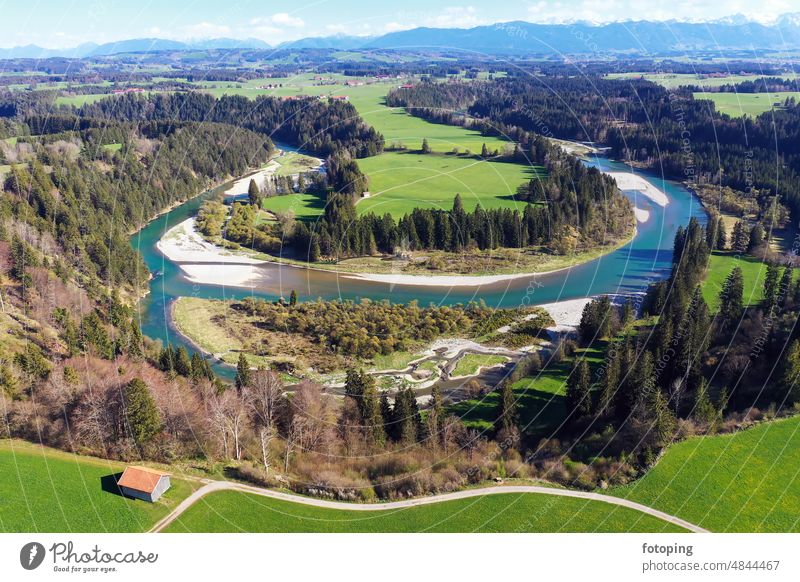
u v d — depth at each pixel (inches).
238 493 2177.7
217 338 3782.0
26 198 4793.3
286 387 3147.1
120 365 2886.3
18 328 3186.5
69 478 2192.4
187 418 2490.2
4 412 2459.4
